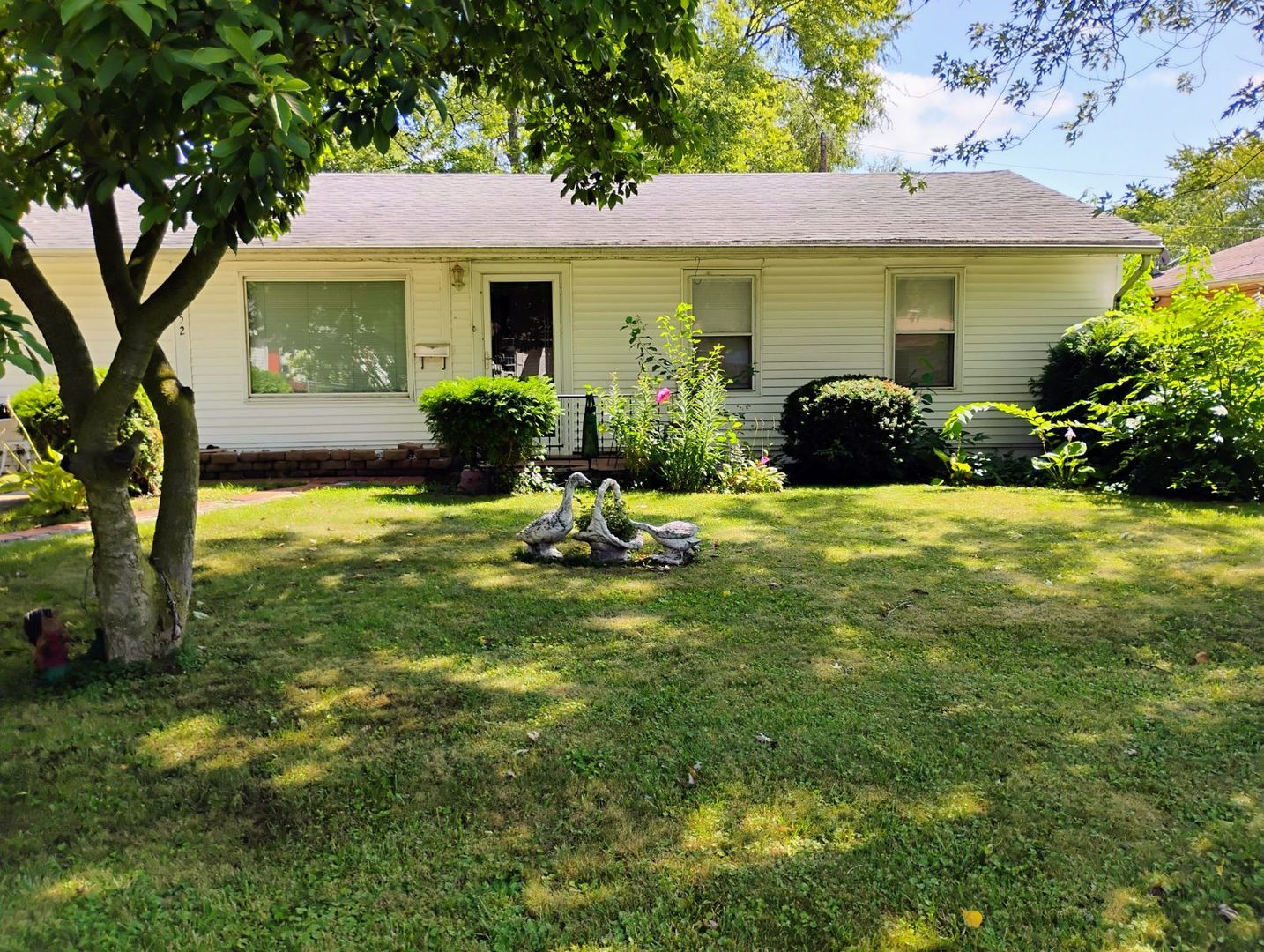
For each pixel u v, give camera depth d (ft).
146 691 12.04
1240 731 10.87
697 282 35.50
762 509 26.89
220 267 33.50
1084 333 34.06
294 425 34.60
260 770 9.84
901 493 30.01
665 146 16.52
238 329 33.88
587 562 19.85
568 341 35.24
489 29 13.51
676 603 16.53
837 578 18.38
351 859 8.14
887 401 31.86
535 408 29.04
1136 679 12.64
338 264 34.06
